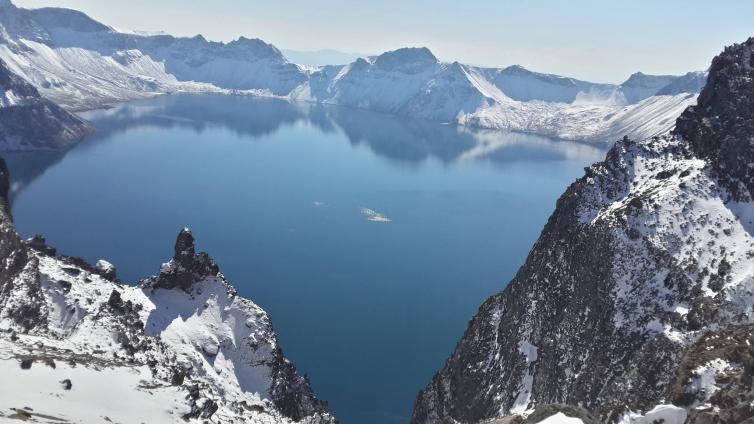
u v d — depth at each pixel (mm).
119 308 135500
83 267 157625
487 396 138250
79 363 76875
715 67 164750
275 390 144250
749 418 66188
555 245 152250
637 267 126688
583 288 133875
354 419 180000
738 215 132000
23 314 113125
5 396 55875
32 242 152250
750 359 78312
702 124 156000
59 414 55656
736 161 140000
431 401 159875
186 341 141625
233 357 146375
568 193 161000
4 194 146500
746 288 113125
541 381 126250
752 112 148125
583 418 64375
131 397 70812
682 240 128875
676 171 149750
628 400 101625
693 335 105625
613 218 138500
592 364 116188
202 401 84500
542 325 138000
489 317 158875
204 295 157375
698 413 75125
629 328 116562
